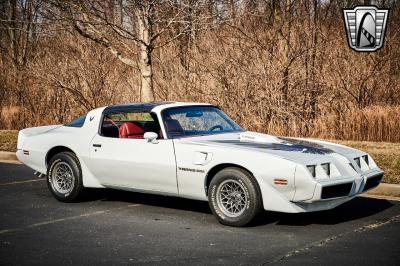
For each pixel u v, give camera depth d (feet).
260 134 24.38
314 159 20.74
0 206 25.94
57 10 44.16
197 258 17.58
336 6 67.00
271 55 50.03
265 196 20.70
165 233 20.76
